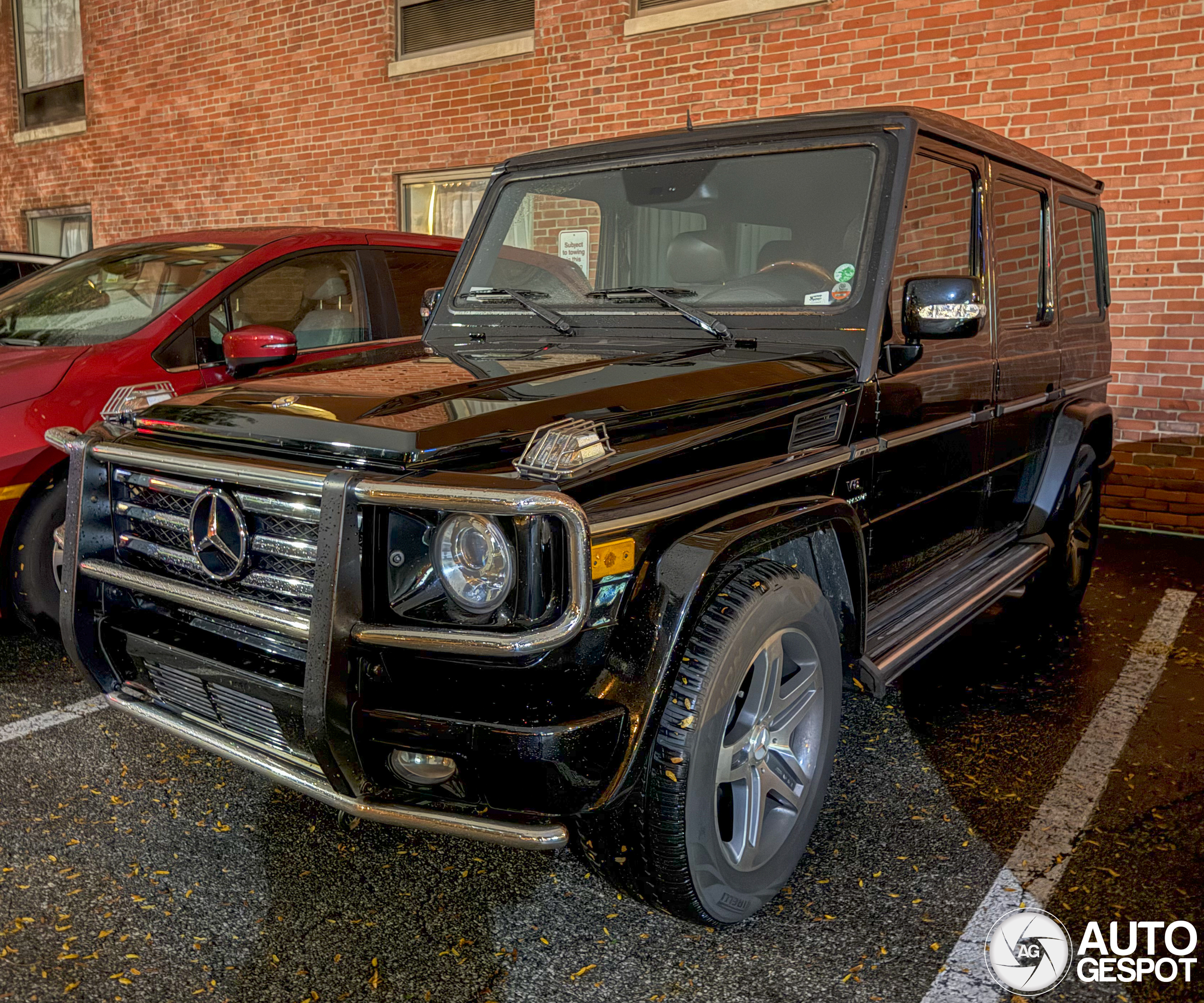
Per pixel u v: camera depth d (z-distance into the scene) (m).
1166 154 6.30
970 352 3.44
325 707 1.96
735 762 2.36
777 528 2.35
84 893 2.48
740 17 7.82
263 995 2.12
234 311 4.54
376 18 10.00
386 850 2.72
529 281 3.43
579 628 1.85
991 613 4.91
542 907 2.47
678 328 3.01
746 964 2.25
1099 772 3.18
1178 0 6.12
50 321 4.59
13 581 3.91
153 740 3.37
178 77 11.96
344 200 10.70
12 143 14.21
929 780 3.13
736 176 3.07
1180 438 6.56
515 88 9.16
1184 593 5.25
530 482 1.90
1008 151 3.66
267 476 2.04
